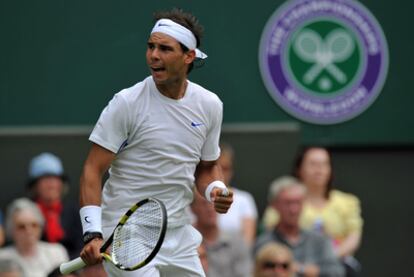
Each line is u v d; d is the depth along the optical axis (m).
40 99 35.50
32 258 28.33
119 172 17.70
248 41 35.78
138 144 17.52
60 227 30.62
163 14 17.48
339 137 36.38
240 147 35.66
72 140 35.28
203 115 17.73
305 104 36.12
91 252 17.03
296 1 35.88
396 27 36.38
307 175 32.00
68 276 24.09
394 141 36.75
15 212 28.30
